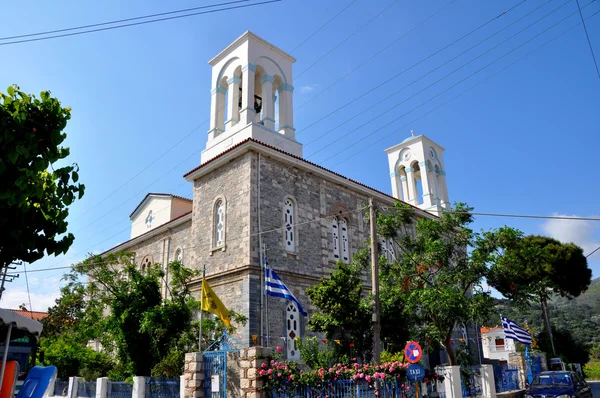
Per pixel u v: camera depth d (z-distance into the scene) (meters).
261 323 23.03
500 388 25.08
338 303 20.05
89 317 25.69
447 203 44.16
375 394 15.13
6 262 8.90
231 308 24.03
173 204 37.12
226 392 15.70
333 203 30.20
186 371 16.91
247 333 22.45
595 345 80.56
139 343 22.95
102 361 28.47
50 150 8.85
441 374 18.27
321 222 28.72
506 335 31.55
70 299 25.86
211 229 27.11
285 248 25.83
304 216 27.70
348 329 20.36
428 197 42.09
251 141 25.33
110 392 20.25
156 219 38.34
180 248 33.53
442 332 22.16
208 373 16.58
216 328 22.97
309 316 25.62
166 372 20.50
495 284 22.52
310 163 28.38
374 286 17.94
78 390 22.52
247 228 24.45
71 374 27.59
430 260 22.41
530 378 32.12
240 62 30.12
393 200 34.72
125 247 40.09
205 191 28.58
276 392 14.69
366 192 32.75
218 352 16.47
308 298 26.02
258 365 14.84
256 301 23.30
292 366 15.27
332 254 28.80
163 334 22.14
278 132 29.28
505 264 21.92
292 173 27.92
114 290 24.41
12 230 8.52
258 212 25.03
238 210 25.48
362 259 22.56
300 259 26.48
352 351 20.08
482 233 22.56
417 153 44.06
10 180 8.18
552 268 47.66
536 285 32.91
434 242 22.56
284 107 31.03
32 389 10.12
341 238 30.17
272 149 26.30
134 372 22.88
